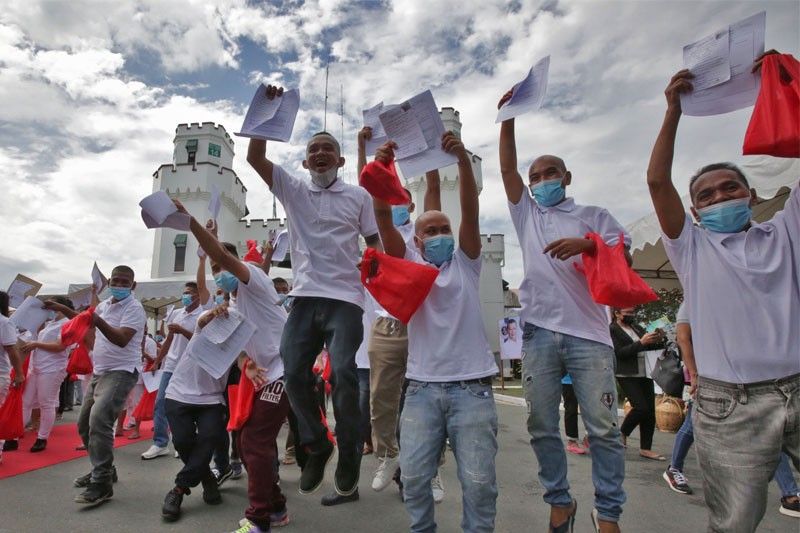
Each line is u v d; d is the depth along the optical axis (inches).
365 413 180.9
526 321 114.8
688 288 85.3
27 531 127.8
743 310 77.1
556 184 119.6
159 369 263.0
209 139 1259.8
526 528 130.1
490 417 91.7
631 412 217.0
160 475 184.7
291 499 157.2
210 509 147.0
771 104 73.7
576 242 101.8
